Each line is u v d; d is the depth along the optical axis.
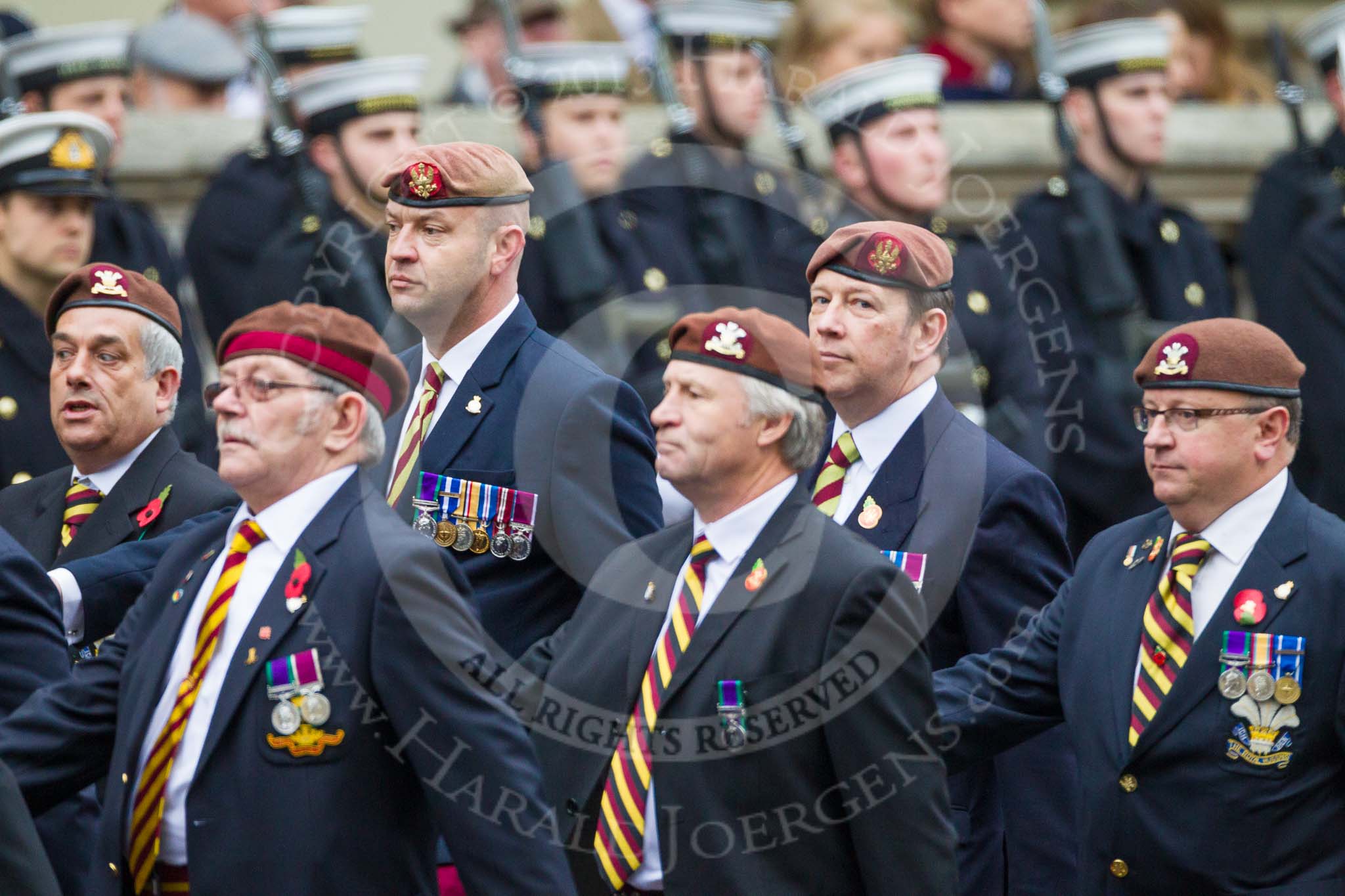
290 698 17.27
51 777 18.42
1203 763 18.98
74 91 30.05
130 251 28.45
